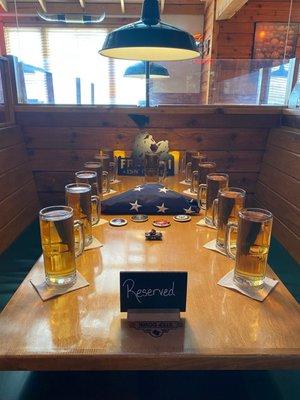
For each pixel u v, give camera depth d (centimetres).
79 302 85
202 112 244
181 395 101
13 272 164
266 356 69
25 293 89
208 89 263
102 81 276
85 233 116
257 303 85
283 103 250
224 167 256
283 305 85
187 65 261
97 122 247
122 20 607
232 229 107
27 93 251
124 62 347
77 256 108
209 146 253
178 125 249
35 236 206
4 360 68
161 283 78
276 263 178
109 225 136
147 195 152
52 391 101
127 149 251
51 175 255
